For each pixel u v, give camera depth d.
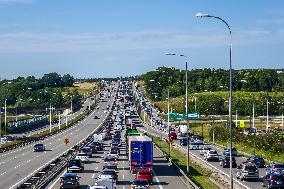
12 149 124.94
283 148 99.12
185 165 87.31
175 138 154.75
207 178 69.38
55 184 62.59
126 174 73.06
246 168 66.25
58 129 193.25
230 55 48.50
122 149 121.25
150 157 71.25
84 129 197.75
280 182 58.00
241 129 153.88
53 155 106.94
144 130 194.38
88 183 64.00
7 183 64.00
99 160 96.50
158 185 62.44
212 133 147.12
